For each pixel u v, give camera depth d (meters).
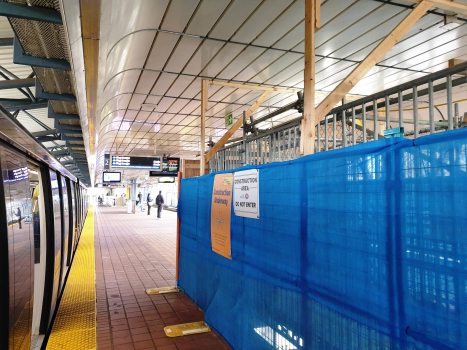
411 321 1.36
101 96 6.25
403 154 1.43
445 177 1.24
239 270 2.99
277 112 4.07
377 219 1.55
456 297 1.19
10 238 1.93
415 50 6.69
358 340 1.64
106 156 17.69
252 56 6.74
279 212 2.38
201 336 3.39
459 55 6.96
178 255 5.11
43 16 3.03
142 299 4.55
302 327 2.08
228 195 3.28
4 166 1.98
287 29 5.71
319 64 7.25
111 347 3.14
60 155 14.12
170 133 14.31
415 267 1.35
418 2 3.67
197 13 5.18
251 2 4.95
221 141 5.89
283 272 2.31
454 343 1.19
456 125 3.08
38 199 3.56
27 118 9.41
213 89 8.66
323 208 1.92
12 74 6.47
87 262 7.00
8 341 1.83
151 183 38.66
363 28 5.78
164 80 7.96
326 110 3.05
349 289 1.71
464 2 4.67
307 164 2.07
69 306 4.07
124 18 4.88
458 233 1.19
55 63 4.07
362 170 1.64
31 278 2.38
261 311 2.59
